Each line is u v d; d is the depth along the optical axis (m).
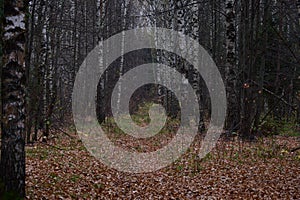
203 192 8.21
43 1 12.97
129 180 9.27
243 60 13.23
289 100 17.70
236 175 9.40
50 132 15.57
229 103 14.17
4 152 5.89
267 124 15.78
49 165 9.41
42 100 13.70
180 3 17.66
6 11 5.88
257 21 13.59
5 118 5.88
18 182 5.93
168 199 7.77
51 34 15.73
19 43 5.93
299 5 9.93
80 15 26.27
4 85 5.88
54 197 6.96
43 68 13.59
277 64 16.28
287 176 9.12
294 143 14.04
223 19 25.30
